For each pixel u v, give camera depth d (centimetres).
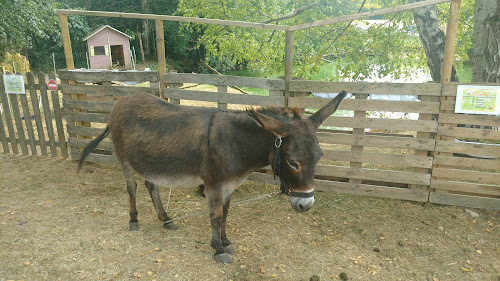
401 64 823
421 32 709
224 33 1007
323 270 361
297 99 526
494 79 566
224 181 354
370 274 356
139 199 528
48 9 1734
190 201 526
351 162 529
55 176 606
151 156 375
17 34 1514
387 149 747
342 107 507
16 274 339
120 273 346
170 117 377
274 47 901
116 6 3200
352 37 772
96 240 406
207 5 963
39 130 690
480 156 490
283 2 971
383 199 528
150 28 3231
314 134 300
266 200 529
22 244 392
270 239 420
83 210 484
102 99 707
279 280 344
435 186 498
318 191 556
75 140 661
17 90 673
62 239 405
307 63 809
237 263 370
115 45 2231
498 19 544
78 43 2800
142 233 427
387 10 464
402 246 409
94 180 595
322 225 459
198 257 378
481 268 366
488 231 435
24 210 477
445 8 816
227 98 550
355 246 410
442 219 467
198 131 356
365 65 799
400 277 352
